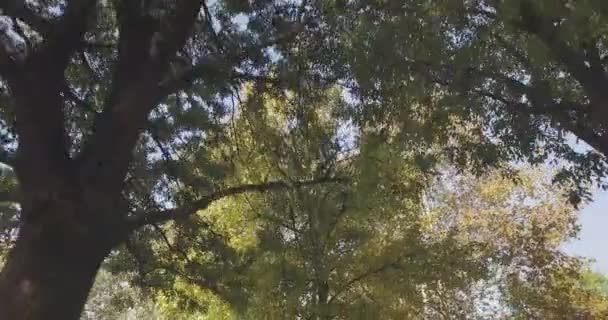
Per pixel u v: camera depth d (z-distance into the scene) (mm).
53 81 6707
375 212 12672
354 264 12883
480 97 9531
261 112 11320
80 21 7277
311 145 12312
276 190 12156
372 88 9820
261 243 12180
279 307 12172
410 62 8977
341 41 9758
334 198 12492
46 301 5703
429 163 10992
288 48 10070
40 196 6031
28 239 5930
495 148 10305
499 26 8633
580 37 7465
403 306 13211
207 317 13312
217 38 9477
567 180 9328
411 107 10359
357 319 12500
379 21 9023
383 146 11203
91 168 6383
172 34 7719
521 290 17172
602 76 8312
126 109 6832
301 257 12625
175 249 10562
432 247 13555
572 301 17531
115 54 9539
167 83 7895
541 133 9836
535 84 9195
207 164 10273
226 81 9445
